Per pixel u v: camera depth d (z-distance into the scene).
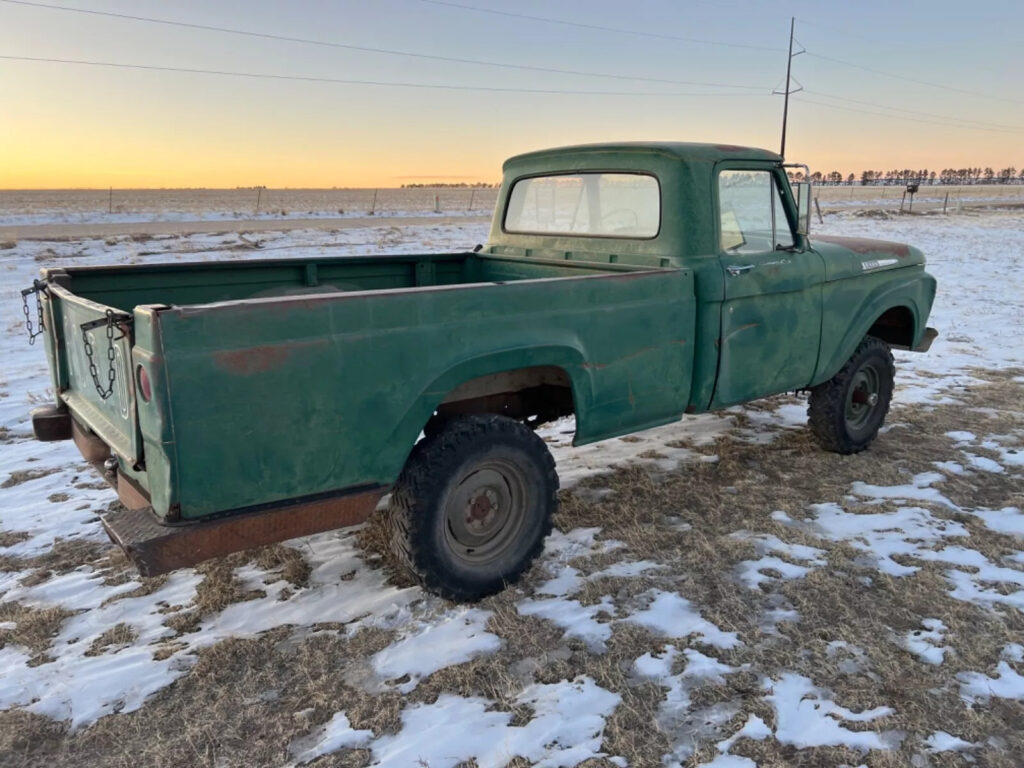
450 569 3.37
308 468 2.87
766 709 2.74
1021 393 7.27
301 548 4.03
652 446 5.75
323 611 3.42
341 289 4.99
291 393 2.75
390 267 5.23
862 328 5.21
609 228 4.63
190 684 2.92
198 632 3.28
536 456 3.56
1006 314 12.06
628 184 4.46
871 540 4.12
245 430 2.68
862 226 35.97
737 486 4.91
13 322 10.56
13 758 2.55
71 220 40.16
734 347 4.35
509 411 4.16
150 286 4.24
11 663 3.06
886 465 5.28
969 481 5.00
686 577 3.70
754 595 3.54
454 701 2.80
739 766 2.47
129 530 2.63
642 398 3.95
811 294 4.79
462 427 3.33
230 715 2.75
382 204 85.62
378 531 4.20
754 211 4.54
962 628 3.27
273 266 4.70
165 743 2.61
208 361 2.56
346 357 2.86
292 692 2.88
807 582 3.65
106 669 3.01
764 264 4.44
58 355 3.77
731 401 4.45
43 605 3.49
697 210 4.14
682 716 2.71
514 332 3.34
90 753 2.58
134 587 3.66
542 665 3.00
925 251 23.08
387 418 3.02
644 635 3.21
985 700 2.81
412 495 3.22
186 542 2.65
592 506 4.57
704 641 3.17
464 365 3.18
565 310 3.51
